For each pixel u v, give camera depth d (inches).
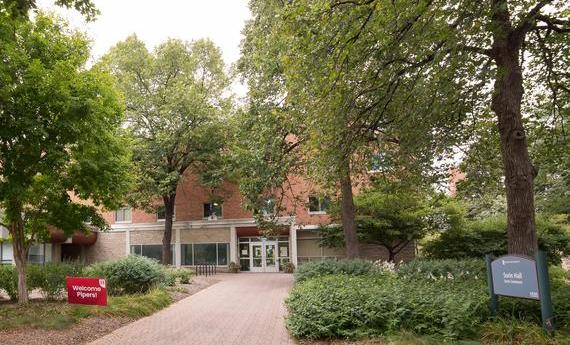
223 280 937.5
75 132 417.7
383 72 379.2
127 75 1086.4
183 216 1376.7
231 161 1061.8
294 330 344.8
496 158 576.4
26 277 534.9
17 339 344.8
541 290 284.0
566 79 534.6
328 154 436.1
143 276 610.9
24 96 398.9
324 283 475.2
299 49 386.3
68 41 466.6
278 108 692.1
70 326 390.0
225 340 355.3
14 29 403.9
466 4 307.4
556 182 778.2
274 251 1305.4
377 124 444.5
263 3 722.2
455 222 939.3
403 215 934.4
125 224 1425.9
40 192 489.7
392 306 335.0
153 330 400.2
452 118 461.1
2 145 406.6
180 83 1158.3
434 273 531.8
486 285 381.1
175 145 1168.2
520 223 385.4
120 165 500.1
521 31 396.5
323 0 346.9
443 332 297.7
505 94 398.9
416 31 329.7
